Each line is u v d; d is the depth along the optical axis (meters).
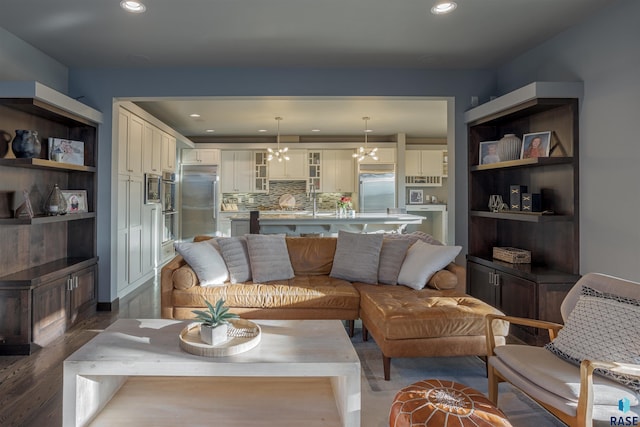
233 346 1.87
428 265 3.30
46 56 3.85
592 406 1.56
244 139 8.41
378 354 3.04
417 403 1.53
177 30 3.33
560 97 3.20
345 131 7.83
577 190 3.21
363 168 8.06
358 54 3.92
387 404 2.31
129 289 4.92
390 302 2.82
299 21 3.20
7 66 3.37
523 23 3.25
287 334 2.14
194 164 8.06
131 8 2.95
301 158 8.30
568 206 3.31
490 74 4.39
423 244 3.56
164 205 6.51
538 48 3.71
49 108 3.36
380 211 8.02
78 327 3.63
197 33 3.40
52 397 2.35
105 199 4.22
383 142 8.20
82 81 4.23
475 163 4.36
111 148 4.23
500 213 3.79
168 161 6.59
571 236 3.26
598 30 3.04
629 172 2.76
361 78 4.32
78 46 3.65
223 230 8.22
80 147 4.01
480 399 1.57
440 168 8.31
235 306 3.21
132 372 1.77
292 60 4.07
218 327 1.91
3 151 3.23
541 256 3.68
